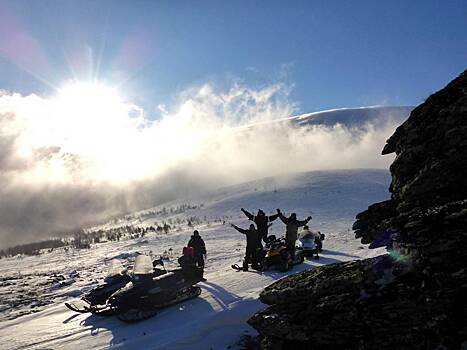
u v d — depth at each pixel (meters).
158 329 10.74
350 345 6.20
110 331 11.25
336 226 35.91
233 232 39.31
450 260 5.52
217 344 9.51
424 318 5.63
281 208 52.38
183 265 12.68
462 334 5.26
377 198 52.56
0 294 20.72
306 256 16.14
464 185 6.05
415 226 5.98
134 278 12.14
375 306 6.11
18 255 58.56
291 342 6.89
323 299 6.76
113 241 52.38
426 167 6.43
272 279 13.29
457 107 6.33
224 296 12.19
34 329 12.40
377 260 6.63
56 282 23.52
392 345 5.77
